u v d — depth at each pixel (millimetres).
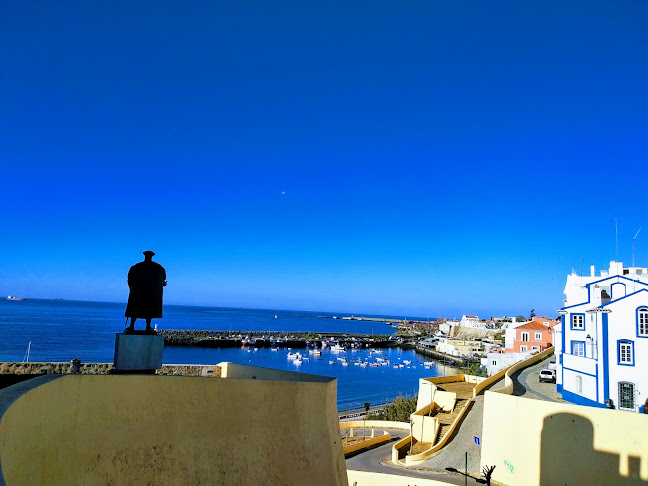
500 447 25703
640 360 30000
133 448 7207
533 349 79125
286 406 9820
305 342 189375
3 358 92438
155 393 7742
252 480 8672
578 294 43875
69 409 6492
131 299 9648
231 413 8805
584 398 33625
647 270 43125
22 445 5219
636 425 20750
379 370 131500
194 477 7852
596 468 21531
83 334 146500
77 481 6348
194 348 162375
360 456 39094
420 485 25047
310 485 9680
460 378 51812
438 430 36656
